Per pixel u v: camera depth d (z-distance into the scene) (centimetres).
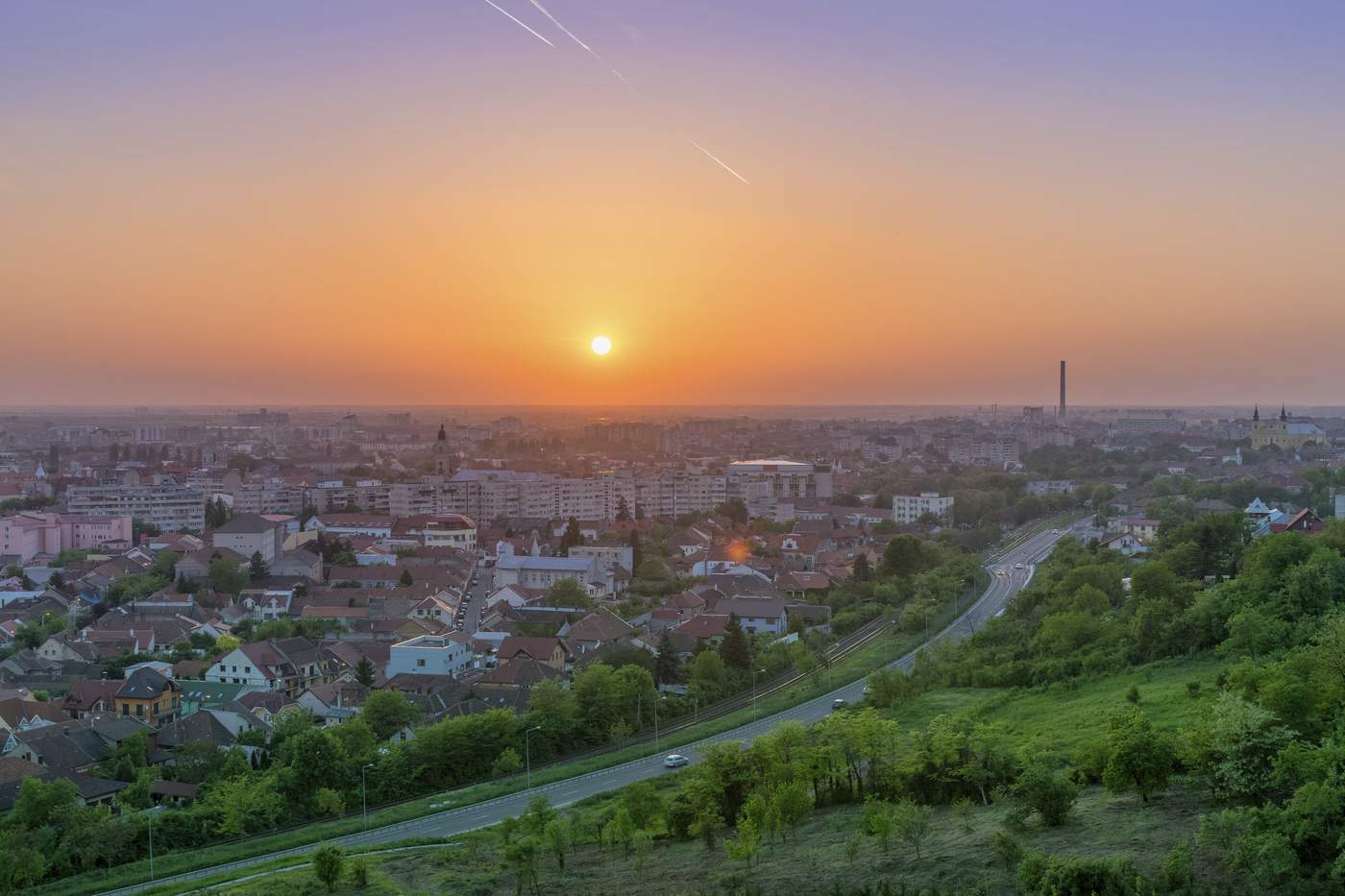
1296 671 13650
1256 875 10075
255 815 17962
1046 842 11912
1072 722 17462
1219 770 11881
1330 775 10588
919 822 12675
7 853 15462
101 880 15862
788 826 14250
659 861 14175
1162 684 18725
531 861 13762
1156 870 10619
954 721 15700
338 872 14300
